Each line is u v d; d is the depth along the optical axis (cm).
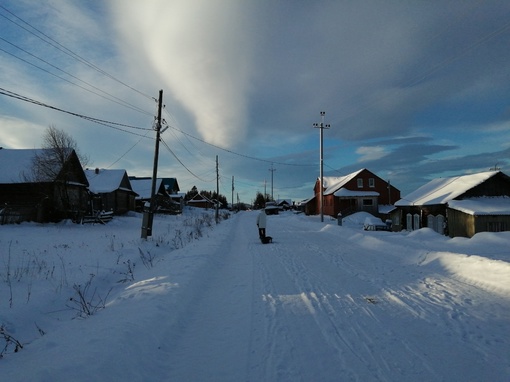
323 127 3691
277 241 1728
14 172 2862
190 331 515
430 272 894
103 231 2302
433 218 2675
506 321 521
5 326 562
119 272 1007
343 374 377
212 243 1514
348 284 777
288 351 436
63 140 2845
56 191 2872
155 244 1573
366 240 1557
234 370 392
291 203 12031
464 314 554
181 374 385
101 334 433
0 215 2384
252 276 883
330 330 501
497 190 2452
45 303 688
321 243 1620
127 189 4356
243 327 522
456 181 2759
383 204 5250
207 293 734
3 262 1077
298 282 801
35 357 381
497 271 757
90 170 4344
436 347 438
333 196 5253
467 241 1447
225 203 13162
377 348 439
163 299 606
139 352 406
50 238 1775
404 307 599
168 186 7894
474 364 393
